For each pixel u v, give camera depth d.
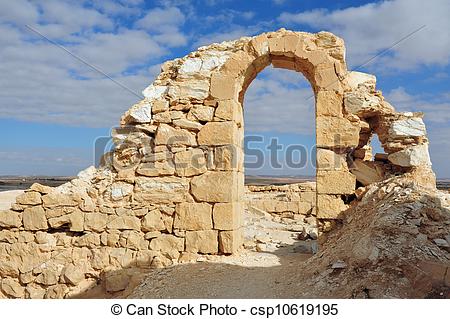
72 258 10.75
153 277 9.66
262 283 8.23
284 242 13.09
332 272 7.53
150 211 10.64
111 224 10.70
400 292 6.39
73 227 10.82
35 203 11.03
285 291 7.57
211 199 10.42
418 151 10.28
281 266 9.40
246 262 9.89
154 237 10.55
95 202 10.89
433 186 10.02
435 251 6.96
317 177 10.38
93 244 10.73
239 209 11.17
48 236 10.95
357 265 7.27
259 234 14.20
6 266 10.96
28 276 10.83
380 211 8.25
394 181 9.46
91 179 11.34
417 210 7.80
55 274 10.65
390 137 10.66
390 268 6.83
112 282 10.28
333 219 10.23
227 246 10.27
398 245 7.19
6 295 10.91
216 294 7.92
